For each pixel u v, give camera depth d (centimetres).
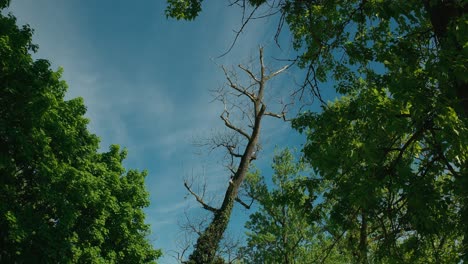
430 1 611
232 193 2611
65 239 2089
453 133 521
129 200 2920
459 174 579
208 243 2444
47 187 1981
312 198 893
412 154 660
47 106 1920
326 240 2864
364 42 1036
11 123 1817
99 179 2497
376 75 882
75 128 2381
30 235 1875
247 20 820
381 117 593
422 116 555
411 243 728
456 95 555
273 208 3259
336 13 954
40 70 1973
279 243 3152
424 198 575
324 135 845
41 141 1900
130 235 2830
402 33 973
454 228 645
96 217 2483
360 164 655
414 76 568
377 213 682
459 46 564
